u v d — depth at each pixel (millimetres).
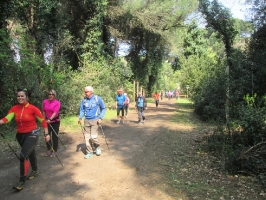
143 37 31375
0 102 10273
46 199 4211
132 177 5250
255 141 5961
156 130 10922
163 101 38375
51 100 6672
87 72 17391
